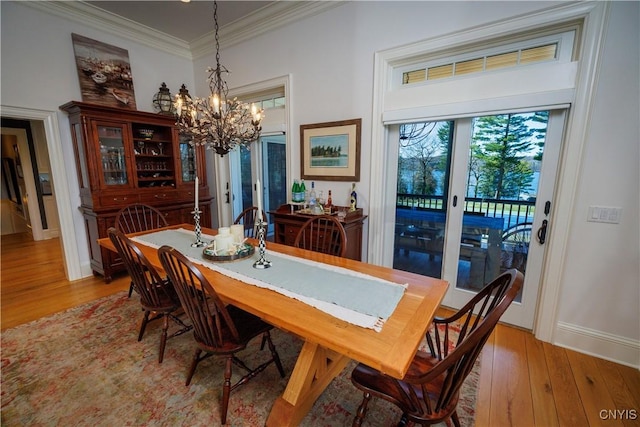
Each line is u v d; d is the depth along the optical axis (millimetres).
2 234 5434
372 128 2711
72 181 3195
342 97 2859
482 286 2502
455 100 2287
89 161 2941
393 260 2980
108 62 3348
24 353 2002
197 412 1536
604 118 1783
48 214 5102
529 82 2004
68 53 3055
